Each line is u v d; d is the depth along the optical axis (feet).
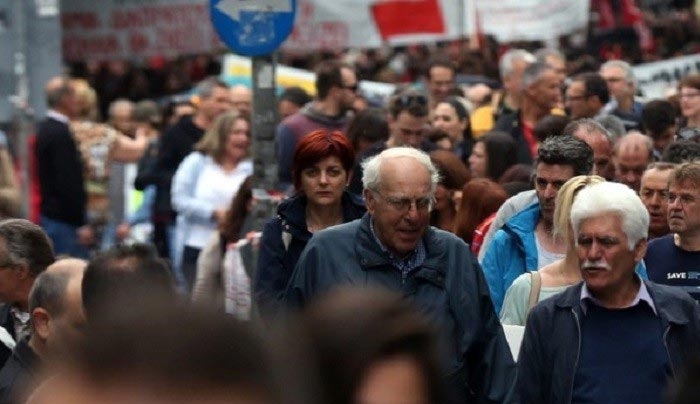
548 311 43.75
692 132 74.08
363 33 138.41
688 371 20.40
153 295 12.59
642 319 42.96
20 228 51.08
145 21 148.56
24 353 43.11
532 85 88.74
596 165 66.08
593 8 189.98
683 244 55.57
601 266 42.55
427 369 21.33
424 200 45.37
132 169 121.60
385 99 130.93
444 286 45.16
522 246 54.65
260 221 73.72
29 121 111.86
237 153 96.63
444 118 97.96
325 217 57.31
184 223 97.50
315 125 92.22
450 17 137.08
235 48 74.64
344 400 20.90
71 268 43.01
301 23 139.44
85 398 11.47
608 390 42.52
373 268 45.50
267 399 11.71
